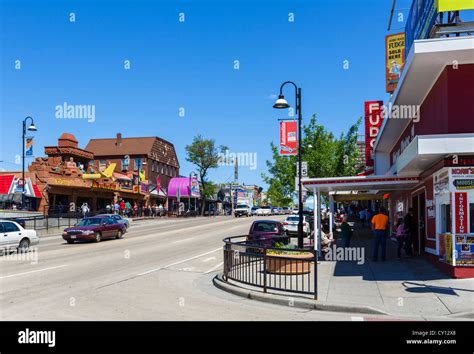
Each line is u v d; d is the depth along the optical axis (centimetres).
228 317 864
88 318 833
